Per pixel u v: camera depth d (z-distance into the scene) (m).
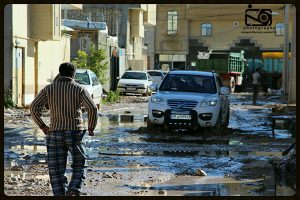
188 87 24.58
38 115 10.95
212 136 22.94
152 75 63.53
